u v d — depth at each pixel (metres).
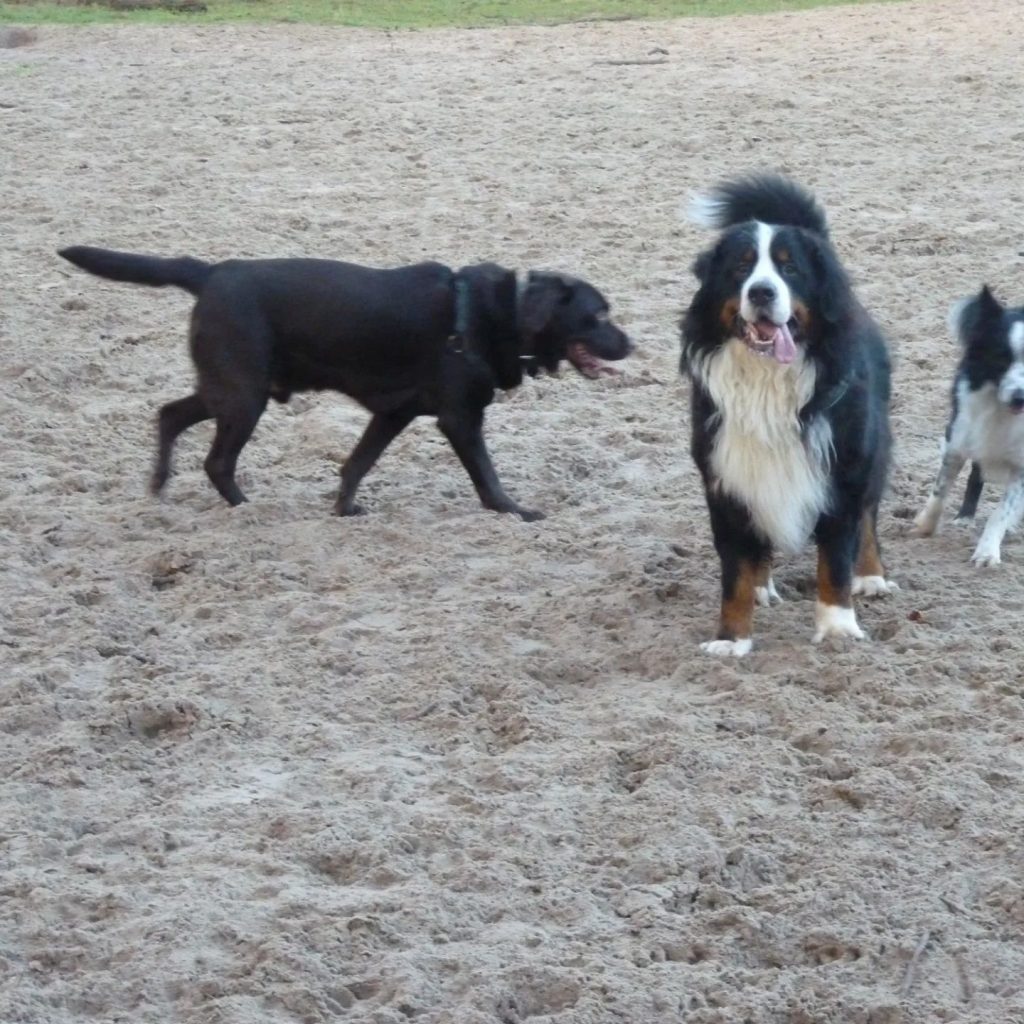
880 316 8.60
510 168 10.84
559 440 7.61
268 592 6.56
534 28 17.22
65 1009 5.07
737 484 6.13
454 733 5.91
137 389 8.09
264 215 10.02
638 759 5.77
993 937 5.23
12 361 8.25
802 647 6.18
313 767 5.78
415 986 5.09
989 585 6.57
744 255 6.05
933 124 11.76
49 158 11.30
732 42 15.67
